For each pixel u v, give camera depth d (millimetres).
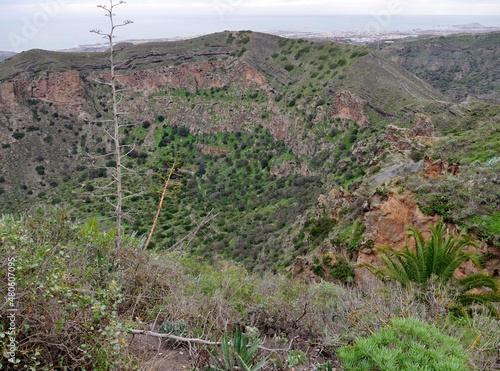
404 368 3418
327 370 4062
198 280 6371
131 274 5617
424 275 7094
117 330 3430
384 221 14008
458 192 12766
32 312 3305
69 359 3418
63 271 3730
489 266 10031
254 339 4426
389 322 4668
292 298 6473
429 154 20766
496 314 6301
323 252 16797
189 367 4074
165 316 5004
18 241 3529
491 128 20203
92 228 7531
